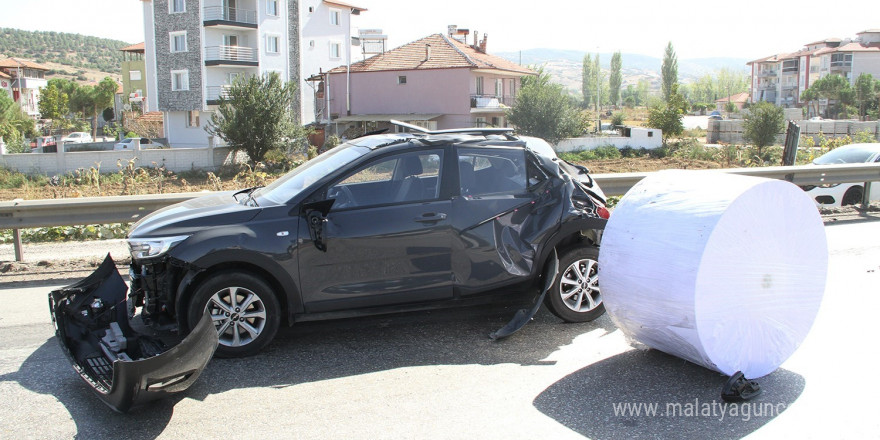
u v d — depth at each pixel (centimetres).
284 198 534
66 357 471
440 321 606
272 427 402
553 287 583
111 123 9556
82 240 995
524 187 574
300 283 515
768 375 482
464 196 551
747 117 4353
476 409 427
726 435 392
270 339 517
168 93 5241
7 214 802
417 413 421
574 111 4638
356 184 537
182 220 514
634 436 390
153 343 496
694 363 485
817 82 9788
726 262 430
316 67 5756
